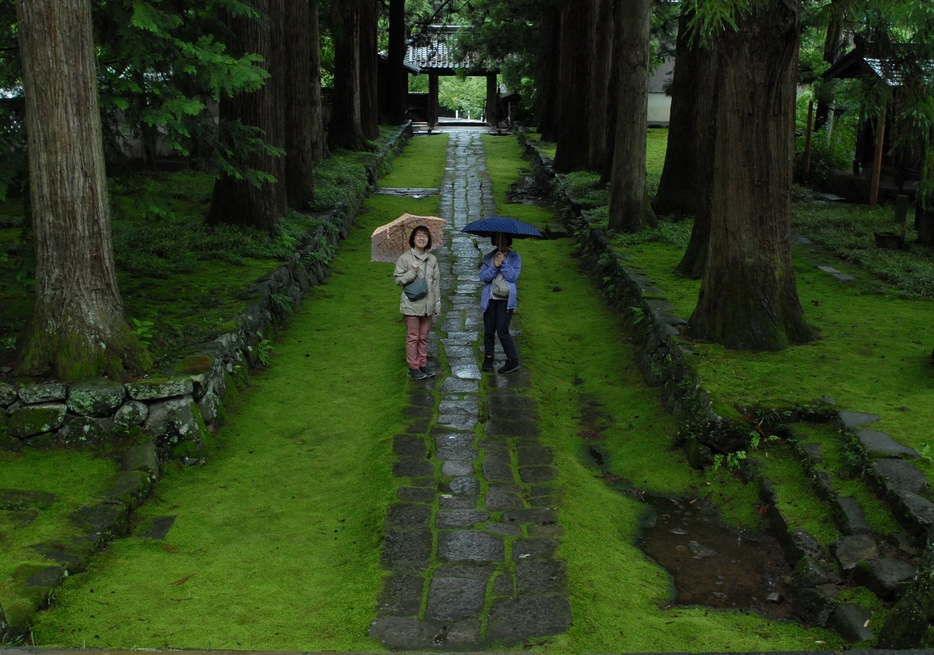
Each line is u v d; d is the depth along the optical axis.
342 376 8.91
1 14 8.11
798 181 20.62
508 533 5.52
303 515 6.02
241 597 4.84
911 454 5.77
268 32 12.56
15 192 8.91
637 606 4.83
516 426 7.62
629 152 13.88
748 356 8.06
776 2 7.91
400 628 4.43
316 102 21.19
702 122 14.55
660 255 12.55
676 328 8.91
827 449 6.24
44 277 6.91
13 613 4.30
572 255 14.90
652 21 27.53
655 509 6.34
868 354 8.17
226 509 6.10
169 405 6.81
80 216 6.88
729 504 6.24
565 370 9.40
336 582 5.06
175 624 4.51
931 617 3.91
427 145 32.69
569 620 4.51
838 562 4.98
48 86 6.74
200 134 9.61
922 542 4.83
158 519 5.88
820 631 4.58
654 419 7.81
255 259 11.45
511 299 8.88
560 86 22.86
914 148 12.70
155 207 9.31
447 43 39.38
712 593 5.14
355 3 25.14
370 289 12.55
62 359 6.83
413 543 5.38
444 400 8.18
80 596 4.74
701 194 11.20
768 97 8.18
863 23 8.83
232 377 8.15
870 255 12.55
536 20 31.12
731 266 8.42
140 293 9.45
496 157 29.19
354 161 23.00
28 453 6.46
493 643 4.30
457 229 17.28
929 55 8.80
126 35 8.21
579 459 7.26
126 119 9.05
